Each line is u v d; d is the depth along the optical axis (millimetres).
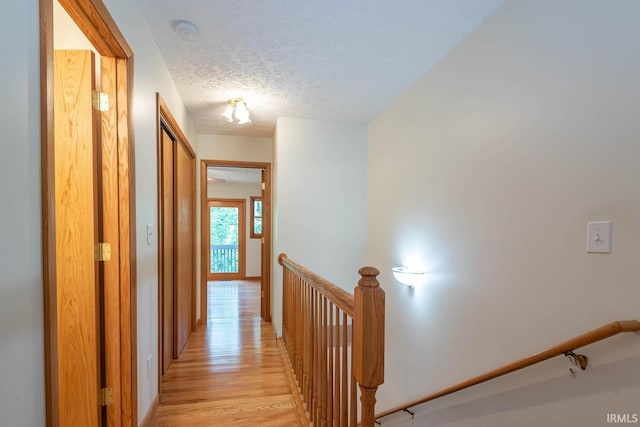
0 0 651
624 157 1033
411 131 2477
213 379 2307
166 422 1798
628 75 1022
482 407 1674
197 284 3611
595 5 1121
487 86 1656
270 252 3812
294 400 2029
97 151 1371
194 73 2256
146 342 1723
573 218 1198
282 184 3230
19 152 713
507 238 1517
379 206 3094
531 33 1387
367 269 994
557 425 1260
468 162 1803
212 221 7098
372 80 2391
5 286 673
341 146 3357
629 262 1022
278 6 1562
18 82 708
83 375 1369
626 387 1035
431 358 2145
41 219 791
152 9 1583
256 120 3297
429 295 2188
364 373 956
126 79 1409
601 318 1101
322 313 1580
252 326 3568
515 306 1466
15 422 705
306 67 2186
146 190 1715
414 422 2348
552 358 1278
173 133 2441
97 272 1387
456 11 1605
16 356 708
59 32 1444
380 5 1557
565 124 1229
